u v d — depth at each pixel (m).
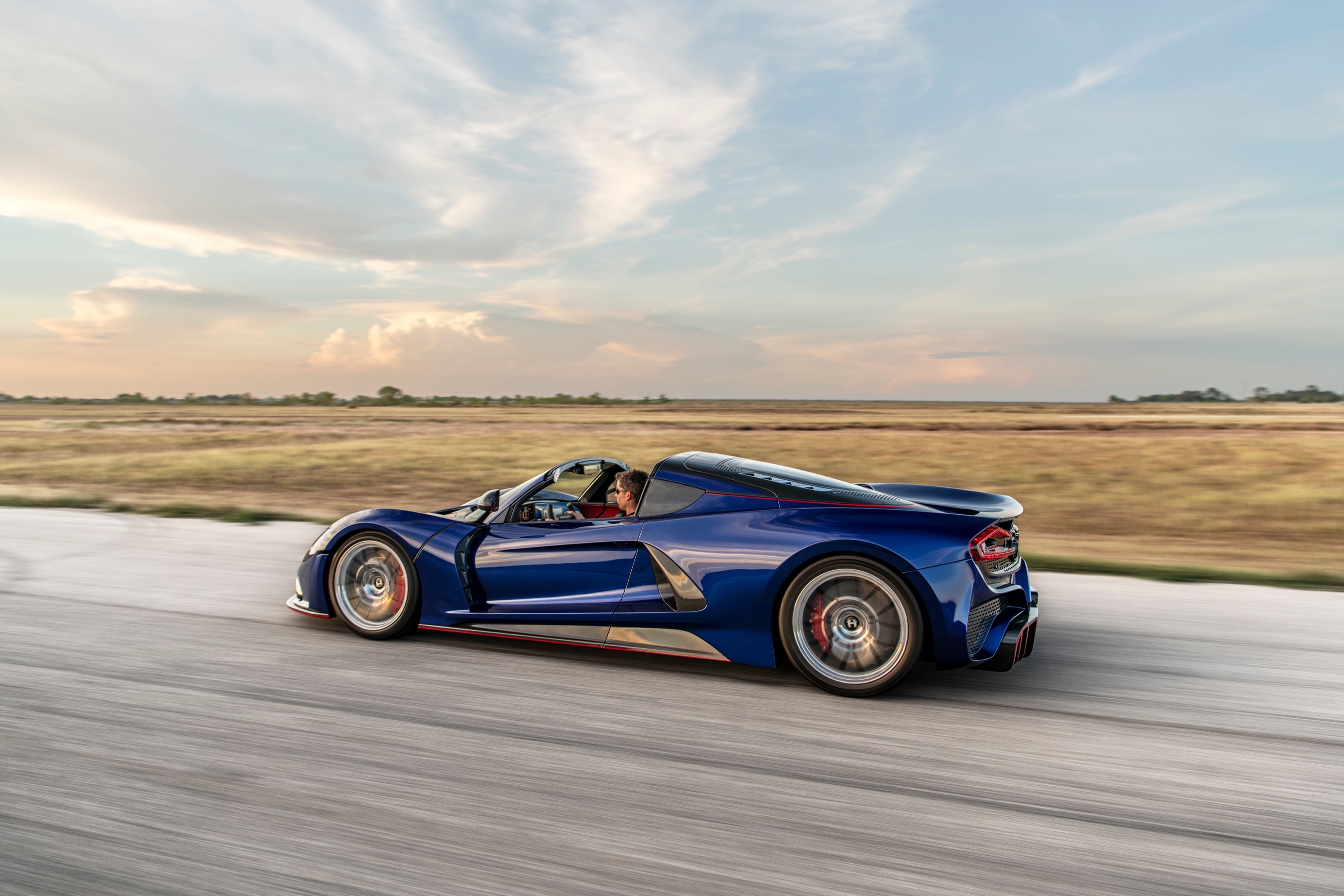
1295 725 3.13
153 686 3.42
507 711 3.20
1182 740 2.98
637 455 23.86
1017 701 3.41
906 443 32.84
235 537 7.91
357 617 4.28
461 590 4.09
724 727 3.06
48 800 2.37
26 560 6.55
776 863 2.09
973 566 3.38
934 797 2.49
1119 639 4.44
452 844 2.17
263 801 2.39
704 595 3.66
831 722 3.13
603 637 3.87
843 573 3.43
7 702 3.20
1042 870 2.07
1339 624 4.79
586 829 2.26
